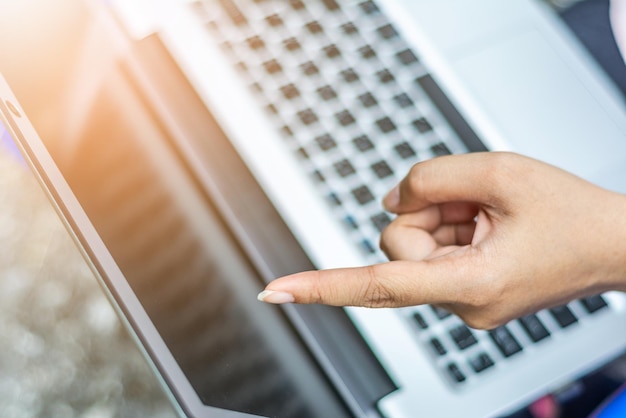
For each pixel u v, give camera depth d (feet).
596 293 1.46
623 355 1.96
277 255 1.49
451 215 1.51
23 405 1.79
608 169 1.74
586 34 2.24
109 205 1.14
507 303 1.33
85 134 1.24
